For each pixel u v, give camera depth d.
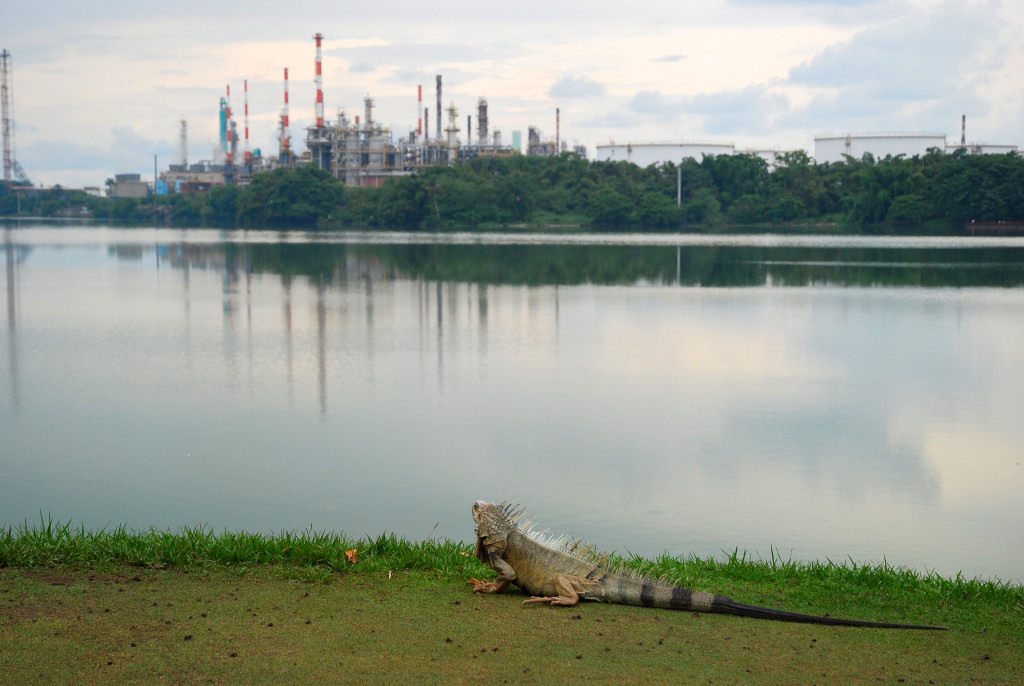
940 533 17.59
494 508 10.06
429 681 7.36
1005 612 9.75
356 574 10.60
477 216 191.50
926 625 9.10
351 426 26.64
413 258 105.06
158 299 62.72
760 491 20.38
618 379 34.38
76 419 27.50
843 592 10.56
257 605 9.23
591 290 69.75
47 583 9.91
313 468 22.03
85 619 8.68
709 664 7.85
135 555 10.95
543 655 7.95
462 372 35.88
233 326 49.31
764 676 7.62
